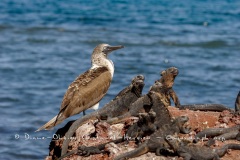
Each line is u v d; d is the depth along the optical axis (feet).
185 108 52.70
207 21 199.31
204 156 42.80
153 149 43.93
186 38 166.61
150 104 47.88
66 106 53.36
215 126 47.96
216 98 104.06
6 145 80.02
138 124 45.88
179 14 213.25
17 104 101.86
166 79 51.90
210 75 122.62
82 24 190.60
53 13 212.84
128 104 50.70
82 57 142.41
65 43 159.53
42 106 101.14
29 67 130.62
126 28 183.42
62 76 123.54
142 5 235.40
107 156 44.98
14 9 221.66
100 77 55.31
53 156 51.37
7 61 136.46
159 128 45.73
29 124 89.61
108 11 219.00
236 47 155.63
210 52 149.07
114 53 144.46
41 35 170.09
